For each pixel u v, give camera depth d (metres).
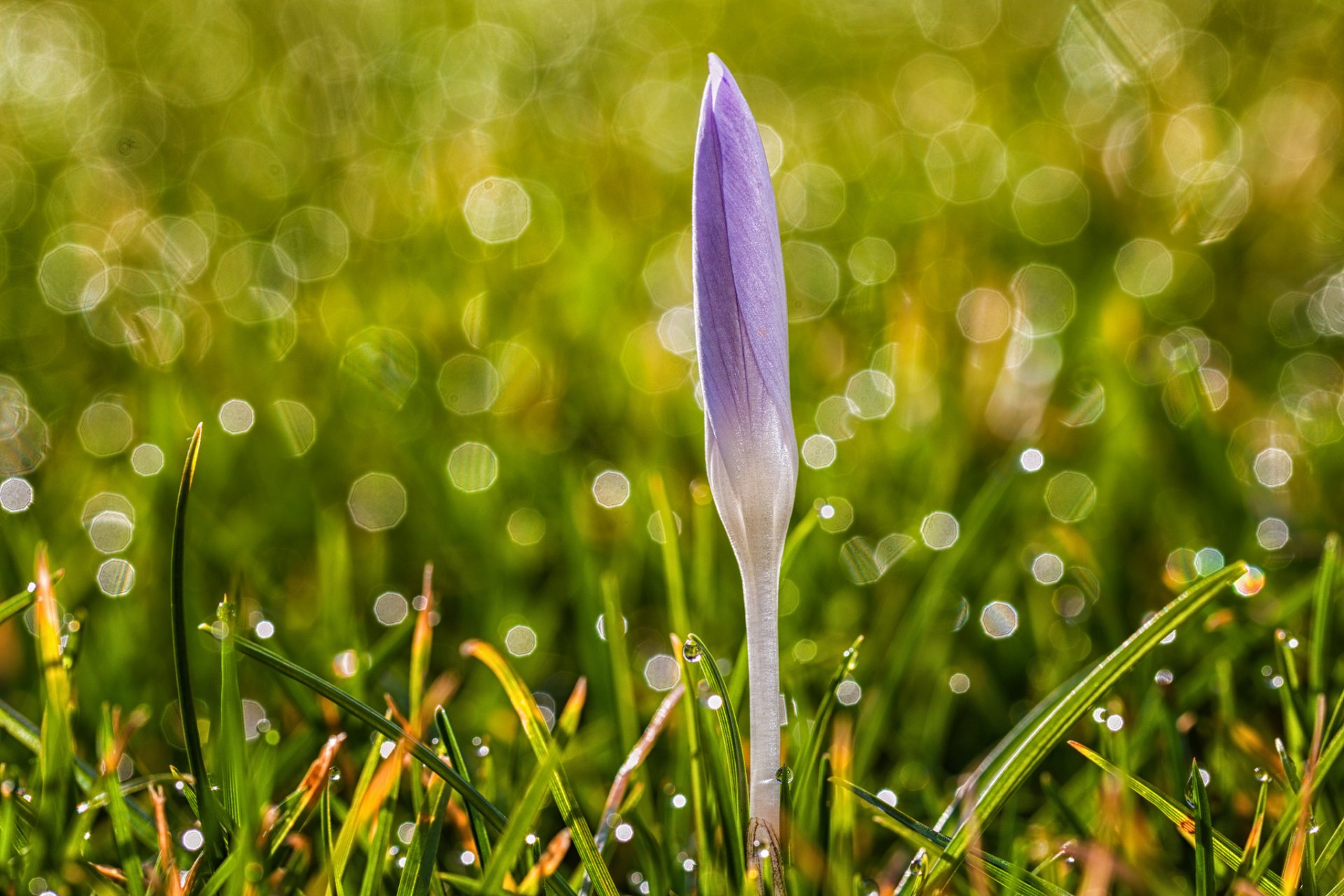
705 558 0.60
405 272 1.13
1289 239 1.04
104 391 0.88
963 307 0.95
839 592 0.63
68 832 0.50
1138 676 0.56
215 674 0.59
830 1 2.29
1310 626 0.58
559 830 0.54
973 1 2.17
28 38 2.17
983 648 0.61
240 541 0.66
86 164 1.57
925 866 0.49
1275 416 0.76
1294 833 0.50
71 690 0.53
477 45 2.17
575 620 0.63
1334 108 1.30
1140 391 0.72
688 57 2.03
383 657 0.56
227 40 2.12
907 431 0.75
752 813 0.48
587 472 0.76
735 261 0.48
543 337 0.93
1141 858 0.51
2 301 1.08
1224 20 1.69
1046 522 0.66
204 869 0.50
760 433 0.48
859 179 1.40
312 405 0.86
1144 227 1.08
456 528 0.70
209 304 1.04
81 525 0.68
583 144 1.55
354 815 0.50
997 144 1.44
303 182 1.44
